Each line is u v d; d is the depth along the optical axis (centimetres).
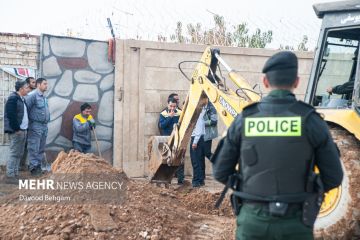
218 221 598
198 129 900
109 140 1028
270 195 301
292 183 300
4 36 976
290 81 314
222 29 1134
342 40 546
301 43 1144
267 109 312
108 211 529
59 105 991
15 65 983
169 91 1048
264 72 321
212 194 697
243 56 1091
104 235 493
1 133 998
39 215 525
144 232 513
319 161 308
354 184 468
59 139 993
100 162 632
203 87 647
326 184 312
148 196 607
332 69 550
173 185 920
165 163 752
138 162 1031
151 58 1032
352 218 468
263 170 304
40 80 916
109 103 1025
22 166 981
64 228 497
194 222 586
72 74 997
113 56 1011
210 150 920
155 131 1043
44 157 970
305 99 564
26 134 908
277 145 303
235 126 322
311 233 304
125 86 1019
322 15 552
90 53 1006
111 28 1017
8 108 869
